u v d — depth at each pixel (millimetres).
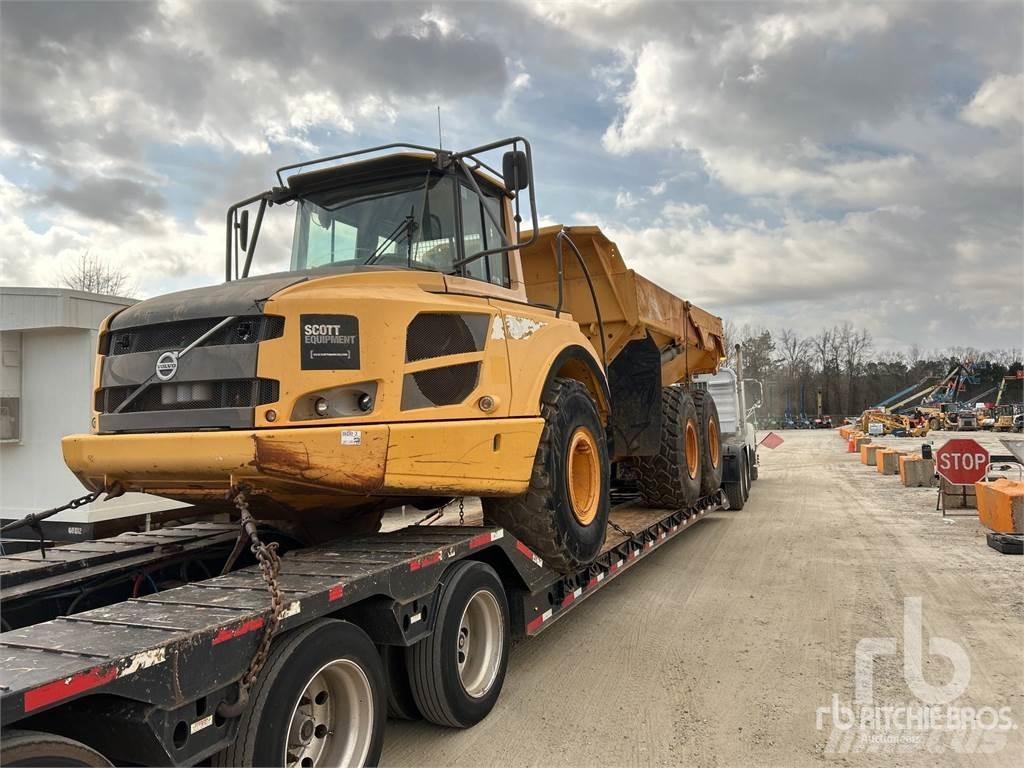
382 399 3564
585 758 3586
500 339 4383
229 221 5141
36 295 7504
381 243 4680
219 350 3445
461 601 3883
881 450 20188
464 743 3770
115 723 2311
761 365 77188
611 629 5648
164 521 7984
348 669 3150
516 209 5211
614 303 7387
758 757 3561
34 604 3859
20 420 7762
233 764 2625
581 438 5113
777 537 9539
